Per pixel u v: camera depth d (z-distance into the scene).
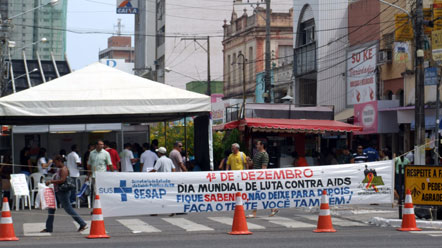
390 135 34.56
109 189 14.54
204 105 20.80
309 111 30.83
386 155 26.14
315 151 30.00
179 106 20.56
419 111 23.03
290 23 59.75
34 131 27.08
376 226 15.82
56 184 14.67
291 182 15.58
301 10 47.47
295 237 13.41
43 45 161.12
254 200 15.36
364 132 34.72
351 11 40.59
